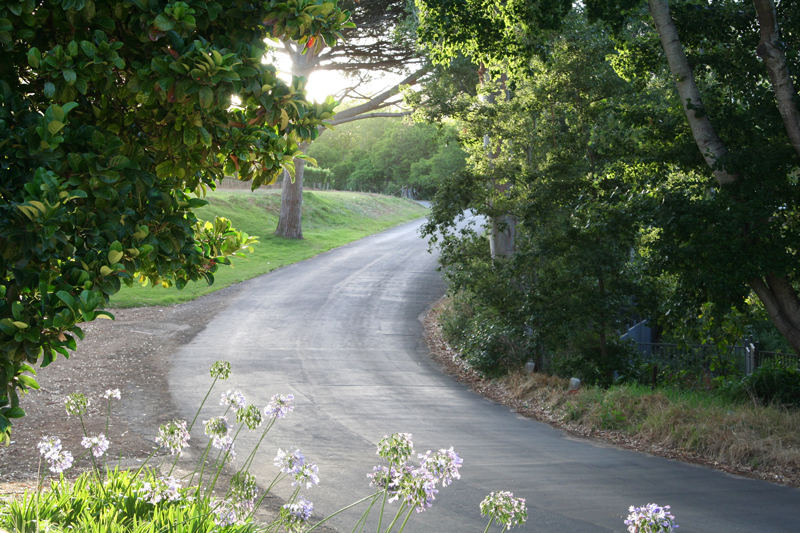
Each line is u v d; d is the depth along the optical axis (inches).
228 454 203.3
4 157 150.9
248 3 183.0
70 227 155.0
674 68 582.6
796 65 561.6
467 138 861.8
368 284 1425.9
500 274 832.9
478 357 820.0
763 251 537.0
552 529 327.6
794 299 583.5
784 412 572.1
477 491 386.9
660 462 497.0
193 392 624.7
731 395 657.6
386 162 4694.9
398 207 3334.2
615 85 746.8
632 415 603.2
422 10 668.7
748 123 579.2
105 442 208.2
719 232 535.5
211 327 967.6
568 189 755.4
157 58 160.2
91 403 553.6
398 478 155.0
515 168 813.9
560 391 703.1
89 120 183.3
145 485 189.5
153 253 190.5
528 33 642.8
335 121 1530.5
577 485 415.2
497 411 663.1
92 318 147.4
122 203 165.9
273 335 948.0
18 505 181.0
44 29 169.8
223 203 2122.3
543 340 794.8
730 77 609.3
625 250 745.6
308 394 653.3
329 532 301.4
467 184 828.0
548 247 757.3
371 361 845.8
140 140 191.2
